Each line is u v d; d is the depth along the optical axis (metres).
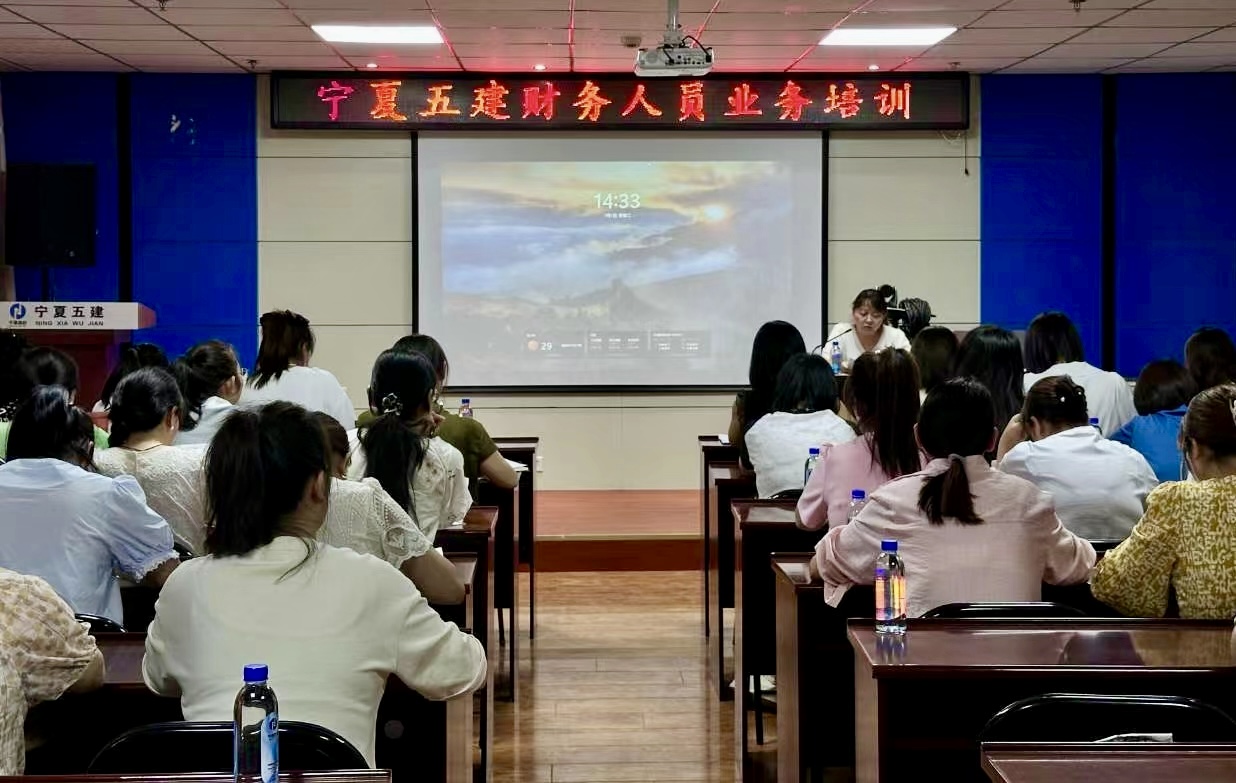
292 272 9.03
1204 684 2.38
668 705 4.83
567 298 9.12
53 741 2.59
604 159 9.05
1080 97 9.07
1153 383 4.20
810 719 3.32
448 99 8.77
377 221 9.04
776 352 4.89
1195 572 2.76
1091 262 9.13
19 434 3.09
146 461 3.46
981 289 9.15
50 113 8.81
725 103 8.84
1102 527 3.61
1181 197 9.13
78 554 3.01
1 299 8.77
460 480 3.78
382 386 3.76
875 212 9.11
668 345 9.16
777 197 9.08
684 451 9.25
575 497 8.92
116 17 7.10
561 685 5.09
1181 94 9.08
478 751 4.30
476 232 9.05
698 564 7.36
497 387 9.12
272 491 2.12
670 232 9.10
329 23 7.24
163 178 8.92
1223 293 9.19
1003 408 4.50
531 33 7.51
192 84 8.88
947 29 7.48
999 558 2.87
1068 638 2.57
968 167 9.10
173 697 2.38
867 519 2.96
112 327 7.74
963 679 2.38
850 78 8.85
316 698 2.05
